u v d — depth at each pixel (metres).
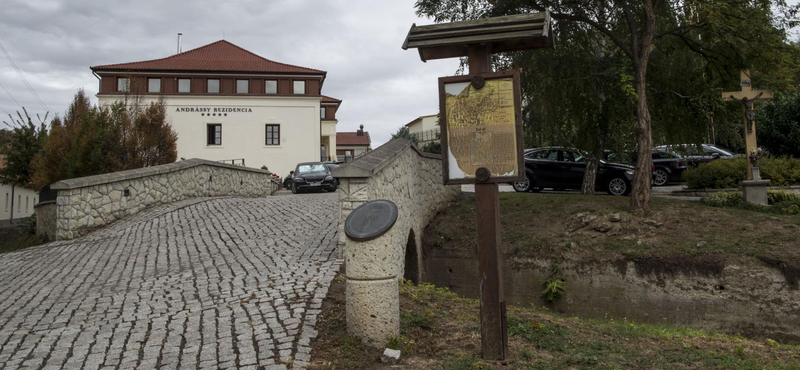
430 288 7.41
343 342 4.39
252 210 13.17
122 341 4.54
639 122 12.06
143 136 17.94
